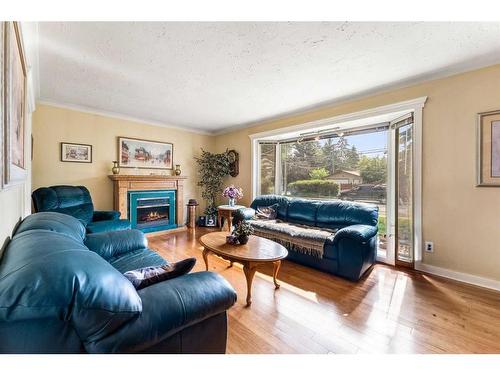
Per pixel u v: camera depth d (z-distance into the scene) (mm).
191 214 5012
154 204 4617
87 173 3857
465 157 2393
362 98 3184
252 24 1726
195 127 5180
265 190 4820
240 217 3713
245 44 1987
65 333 740
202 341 1055
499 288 2207
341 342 1519
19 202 1716
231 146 5328
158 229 4605
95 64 2336
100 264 882
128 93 3150
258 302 2027
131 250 2121
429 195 2631
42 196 2855
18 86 1361
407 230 2904
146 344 824
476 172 2326
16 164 1281
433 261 2623
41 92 3121
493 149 2232
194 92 3088
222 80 2707
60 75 2594
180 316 923
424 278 2525
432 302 2021
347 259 2520
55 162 3543
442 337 1570
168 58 2223
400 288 2293
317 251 2756
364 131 3529
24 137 1791
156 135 4734
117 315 759
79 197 3234
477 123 2311
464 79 2387
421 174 2676
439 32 1806
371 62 2281
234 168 5191
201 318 1000
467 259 2398
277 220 3855
